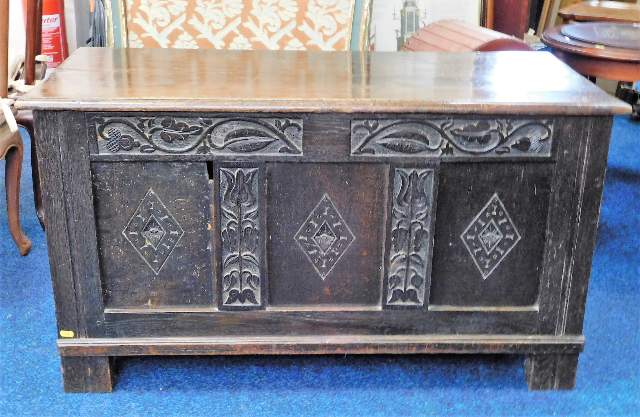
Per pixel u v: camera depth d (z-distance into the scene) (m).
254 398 1.52
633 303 1.91
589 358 1.68
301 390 1.55
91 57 1.69
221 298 1.47
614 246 2.22
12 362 1.62
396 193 1.41
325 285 1.48
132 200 1.41
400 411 1.49
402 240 1.44
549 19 4.05
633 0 3.69
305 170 1.40
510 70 1.63
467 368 1.63
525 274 1.49
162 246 1.44
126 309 1.48
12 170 2.02
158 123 1.36
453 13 2.61
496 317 1.51
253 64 1.67
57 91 1.38
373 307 1.50
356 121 1.36
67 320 1.48
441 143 1.38
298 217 1.43
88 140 1.36
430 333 1.51
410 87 1.46
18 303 1.86
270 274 1.47
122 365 1.62
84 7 3.24
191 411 1.48
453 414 1.49
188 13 2.24
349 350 1.51
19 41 2.73
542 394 1.56
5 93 1.95
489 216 1.44
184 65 1.64
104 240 1.44
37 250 2.14
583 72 2.25
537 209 1.44
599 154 1.41
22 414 1.46
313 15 2.26
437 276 1.48
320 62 1.70
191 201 1.42
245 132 1.37
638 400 1.54
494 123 1.38
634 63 2.15
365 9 2.26
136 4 2.22
